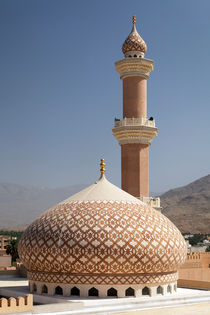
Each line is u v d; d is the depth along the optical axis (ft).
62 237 104.32
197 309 105.40
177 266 114.21
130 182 170.19
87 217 106.42
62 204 115.75
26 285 135.03
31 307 93.50
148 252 104.68
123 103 176.96
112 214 107.45
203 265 182.29
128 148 172.04
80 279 104.99
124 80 177.47
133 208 111.96
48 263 106.32
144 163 171.83
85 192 117.60
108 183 120.98
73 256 102.99
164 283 111.14
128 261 103.45
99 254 102.17
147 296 107.45
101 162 124.06
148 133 171.53
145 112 175.73
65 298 103.76
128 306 102.32
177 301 109.70
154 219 111.45
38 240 107.65
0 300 90.68
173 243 109.91
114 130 174.09
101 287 104.68
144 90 176.55
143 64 174.29
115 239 102.89
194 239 607.37
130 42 179.22
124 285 105.29
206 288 124.77
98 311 98.43
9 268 194.90
